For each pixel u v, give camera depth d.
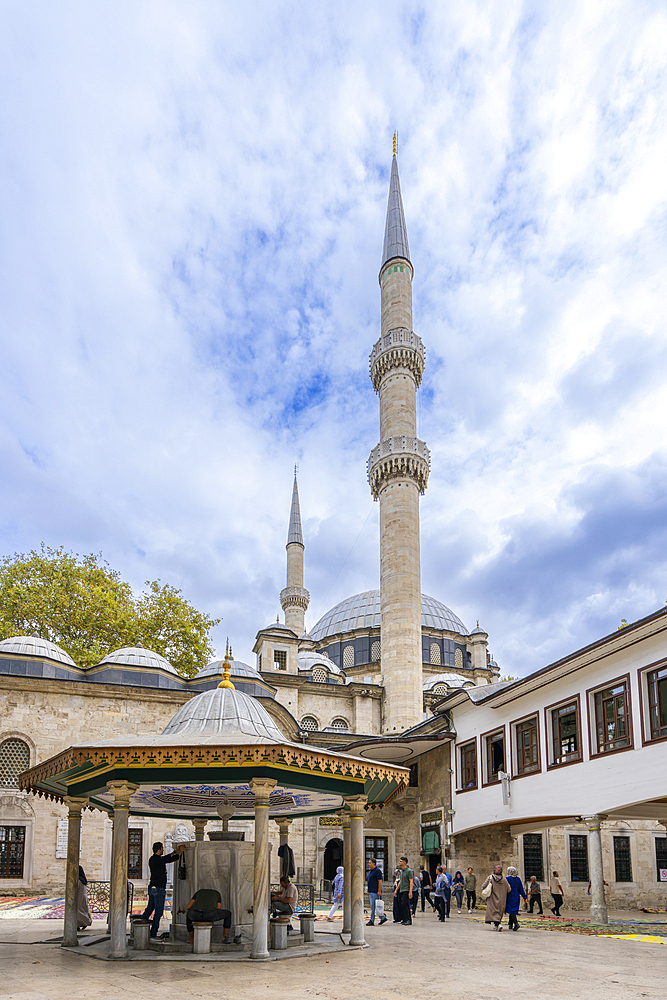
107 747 13.30
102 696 37.16
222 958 13.41
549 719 26.83
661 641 21.42
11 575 48.56
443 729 35.53
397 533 48.47
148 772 14.18
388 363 53.12
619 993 10.55
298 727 39.91
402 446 49.78
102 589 50.44
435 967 12.87
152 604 52.50
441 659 63.94
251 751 13.30
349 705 50.19
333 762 14.44
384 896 32.72
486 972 12.40
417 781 38.62
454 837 33.47
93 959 13.41
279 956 13.73
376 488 51.34
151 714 37.66
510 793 28.72
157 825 35.88
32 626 47.97
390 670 46.19
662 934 19.80
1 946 15.31
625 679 22.78
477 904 32.12
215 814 20.70
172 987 10.58
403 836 39.00
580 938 18.50
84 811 34.84
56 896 32.94
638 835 36.34
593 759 23.84
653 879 35.88
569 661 24.89
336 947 15.30
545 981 11.56
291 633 52.06
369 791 18.23
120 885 13.71
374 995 10.14
